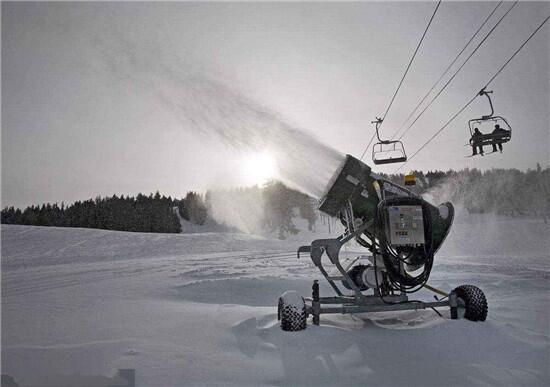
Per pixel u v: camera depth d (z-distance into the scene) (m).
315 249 5.40
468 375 3.31
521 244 43.38
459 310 5.18
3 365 3.61
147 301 8.02
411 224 5.12
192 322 5.44
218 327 5.09
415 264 5.60
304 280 10.99
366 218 5.72
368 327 5.01
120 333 4.84
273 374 3.37
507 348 4.02
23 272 17.02
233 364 3.62
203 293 9.56
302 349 4.04
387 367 3.51
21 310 6.80
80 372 3.42
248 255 28.45
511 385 3.10
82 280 12.91
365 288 6.25
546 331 4.67
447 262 18.64
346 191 5.54
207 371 3.44
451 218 5.66
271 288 10.31
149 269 16.91
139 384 3.14
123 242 40.56
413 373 3.37
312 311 4.92
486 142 13.12
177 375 3.34
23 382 3.17
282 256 26.55
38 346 4.25
